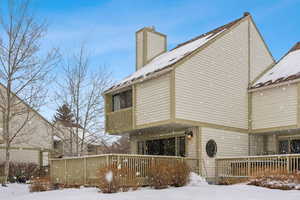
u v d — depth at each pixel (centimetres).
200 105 1608
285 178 1199
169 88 1538
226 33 1786
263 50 1983
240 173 1499
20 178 2345
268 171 1280
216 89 1688
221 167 1598
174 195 1070
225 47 1770
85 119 2433
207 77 1659
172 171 1318
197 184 1386
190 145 1630
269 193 1079
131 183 1248
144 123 1662
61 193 1237
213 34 1881
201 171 1564
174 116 1496
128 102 1867
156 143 1897
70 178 1512
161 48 2264
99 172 1227
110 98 1991
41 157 2850
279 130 1661
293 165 1309
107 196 1080
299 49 2069
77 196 1118
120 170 1214
